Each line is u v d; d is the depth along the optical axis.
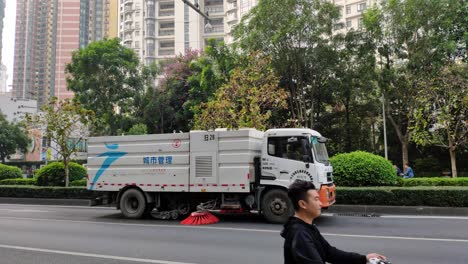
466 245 7.25
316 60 22.42
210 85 25.34
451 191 12.01
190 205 11.69
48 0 113.69
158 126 33.88
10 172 23.70
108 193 12.46
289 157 10.25
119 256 6.74
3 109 71.31
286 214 10.17
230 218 11.52
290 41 21.84
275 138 10.52
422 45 21.47
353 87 24.69
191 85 30.27
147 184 11.70
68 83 31.33
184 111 31.08
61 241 8.20
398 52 22.78
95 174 12.38
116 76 30.64
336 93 25.67
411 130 23.25
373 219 10.88
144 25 73.19
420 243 7.47
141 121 32.28
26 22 115.75
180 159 11.34
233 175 10.66
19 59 116.00
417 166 29.84
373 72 23.22
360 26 23.84
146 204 11.80
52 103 19.98
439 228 9.22
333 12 22.02
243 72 18.48
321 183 9.94
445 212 11.74
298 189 2.74
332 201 10.27
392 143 30.67
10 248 7.50
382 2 23.05
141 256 6.72
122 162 12.05
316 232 2.73
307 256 2.47
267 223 10.38
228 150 10.80
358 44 23.41
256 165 10.83
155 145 11.70
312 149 10.10
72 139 21.97
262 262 6.13
